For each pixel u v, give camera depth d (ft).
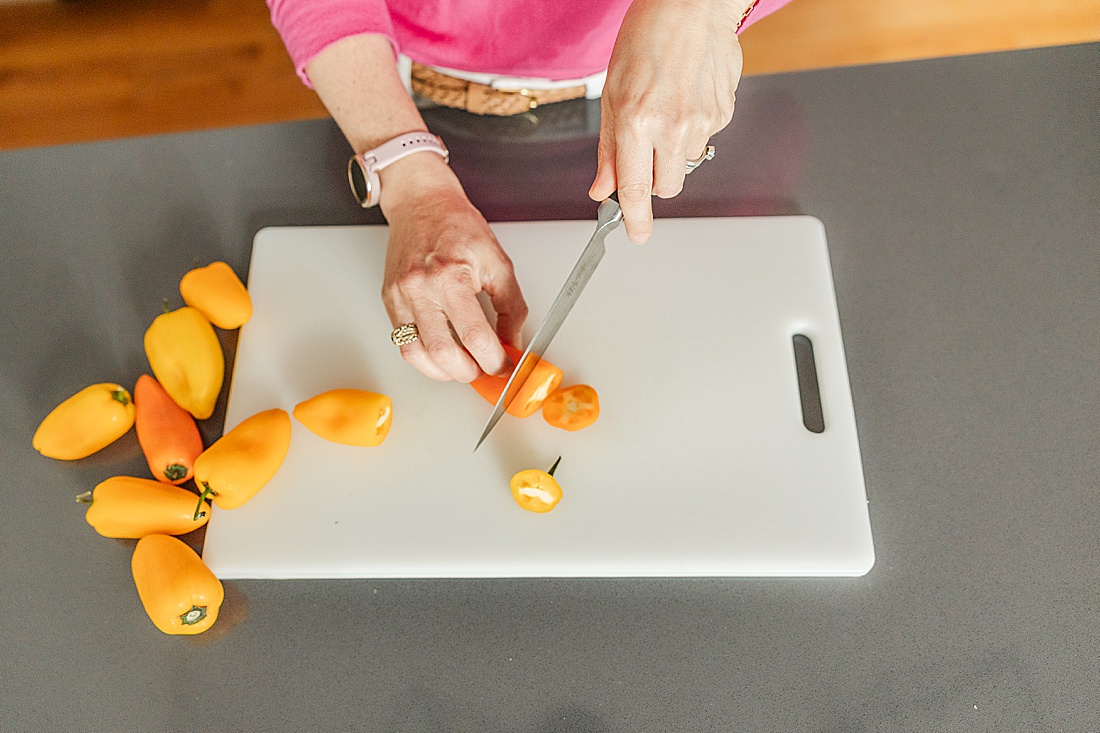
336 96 2.90
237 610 2.48
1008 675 2.29
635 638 2.39
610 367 2.86
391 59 2.95
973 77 3.51
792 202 3.23
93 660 2.40
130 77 6.99
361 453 2.71
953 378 2.80
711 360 2.86
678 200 3.26
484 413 2.78
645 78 2.17
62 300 3.10
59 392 2.88
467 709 2.31
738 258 3.07
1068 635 2.33
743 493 2.59
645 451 2.68
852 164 3.31
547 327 2.59
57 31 7.27
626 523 2.55
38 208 3.34
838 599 2.43
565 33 3.19
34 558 2.56
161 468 2.58
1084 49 3.54
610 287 3.03
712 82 2.22
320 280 3.10
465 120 3.51
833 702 2.27
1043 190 3.20
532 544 2.53
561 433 2.72
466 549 2.53
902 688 2.28
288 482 2.66
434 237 2.67
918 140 3.36
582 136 3.43
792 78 3.56
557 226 3.17
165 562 2.36
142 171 3.43
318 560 2.53
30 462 2.74
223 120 6.73
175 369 2.72
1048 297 2.95
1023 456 2.64
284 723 2.30
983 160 3.29
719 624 2.40
